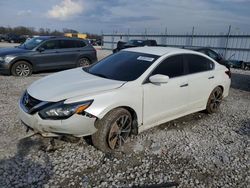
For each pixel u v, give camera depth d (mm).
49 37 9984
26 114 3363
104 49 39031
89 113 3270
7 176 2953
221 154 3834
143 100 3846
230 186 3074
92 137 3564
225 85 5688
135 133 3971
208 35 24594
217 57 11727
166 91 4180
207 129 4805
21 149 3564
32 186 2822
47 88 3586
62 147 3688
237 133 4711
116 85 3650
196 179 3168
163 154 3713
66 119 3191
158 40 30219
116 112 3516
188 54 4840
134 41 18516
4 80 8281
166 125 4844
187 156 3703
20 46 10234
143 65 4145
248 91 8945
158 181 3072
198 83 4879
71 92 3375
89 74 4219
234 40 22609
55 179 2973
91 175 3098
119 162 3414
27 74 9367
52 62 9906
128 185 2959
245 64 17875
